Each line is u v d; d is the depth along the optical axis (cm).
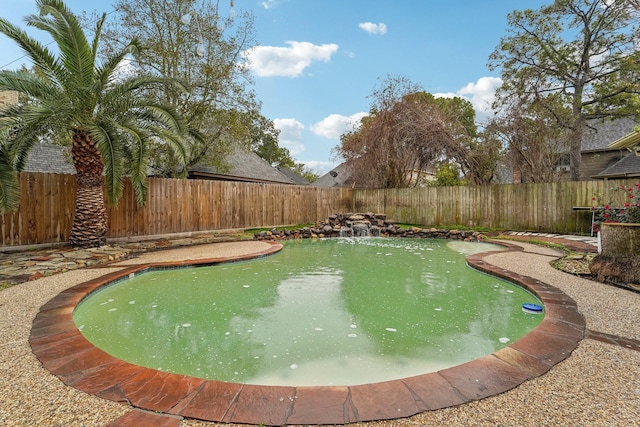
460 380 200
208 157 1205
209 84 1122
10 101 820
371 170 1467
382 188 1402
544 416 166
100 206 720
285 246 874
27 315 313
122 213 831
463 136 1406
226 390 190
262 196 1144
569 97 1393
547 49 1410
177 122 749
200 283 475
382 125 1389
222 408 173
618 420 163
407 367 236
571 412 169
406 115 1373
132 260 596
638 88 1263
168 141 737
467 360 246
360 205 1427
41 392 188
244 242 874
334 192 1380
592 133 1593
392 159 1413
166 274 529
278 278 506
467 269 570
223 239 911
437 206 1251
